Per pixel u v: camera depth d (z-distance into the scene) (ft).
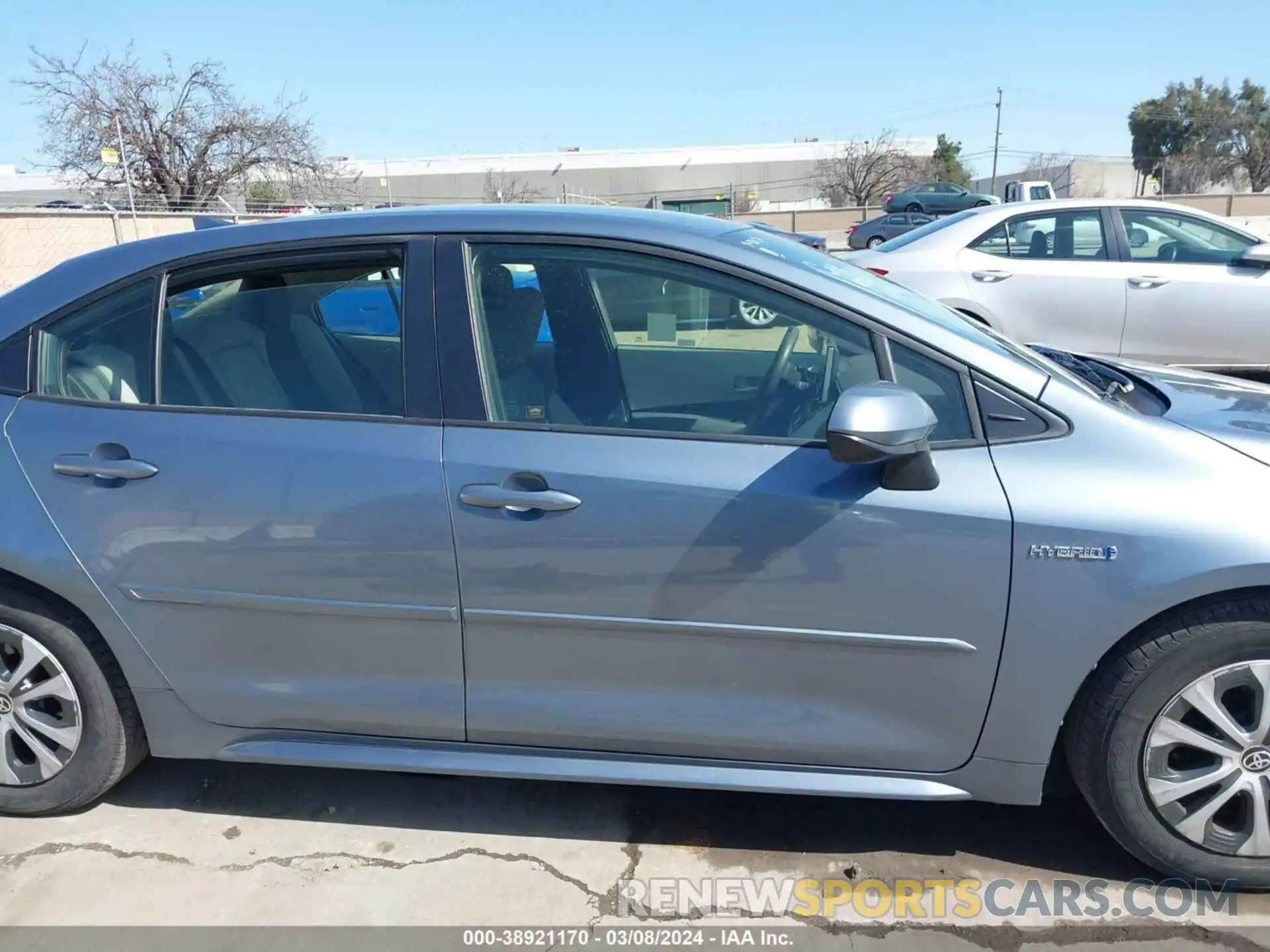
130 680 8.25
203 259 8.19
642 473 7.24
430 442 7.52
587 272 7.82
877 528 7.00
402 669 7.87
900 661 7.24
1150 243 22.27
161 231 65.36
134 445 7.86
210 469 7.73
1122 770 7.20
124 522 7.84
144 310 8.21
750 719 7.55
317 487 7.57
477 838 8.45
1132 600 6.80
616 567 7.29
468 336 7.68
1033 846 8.21
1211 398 8.39
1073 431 7.13
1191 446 7.08
